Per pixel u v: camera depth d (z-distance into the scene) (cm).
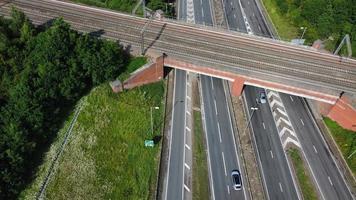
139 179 7106
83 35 8594
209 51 9000
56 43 7969
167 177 7262
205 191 7081
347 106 7944
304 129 8406
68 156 7200
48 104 7569
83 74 8294
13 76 7925
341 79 8475
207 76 9606
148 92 8881
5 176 6256
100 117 8031
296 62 8869
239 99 9031
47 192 6625
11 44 8319
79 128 7731
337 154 7919
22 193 6575
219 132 8212
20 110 7056
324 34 10206
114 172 7125
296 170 7556
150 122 8175
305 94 8369
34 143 6919
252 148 7925
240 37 9512
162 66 8981
